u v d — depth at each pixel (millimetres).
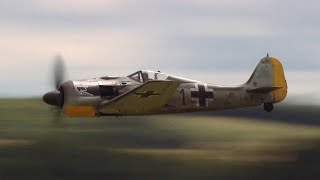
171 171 16438
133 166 16828
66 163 17188
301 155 17484
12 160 17484
